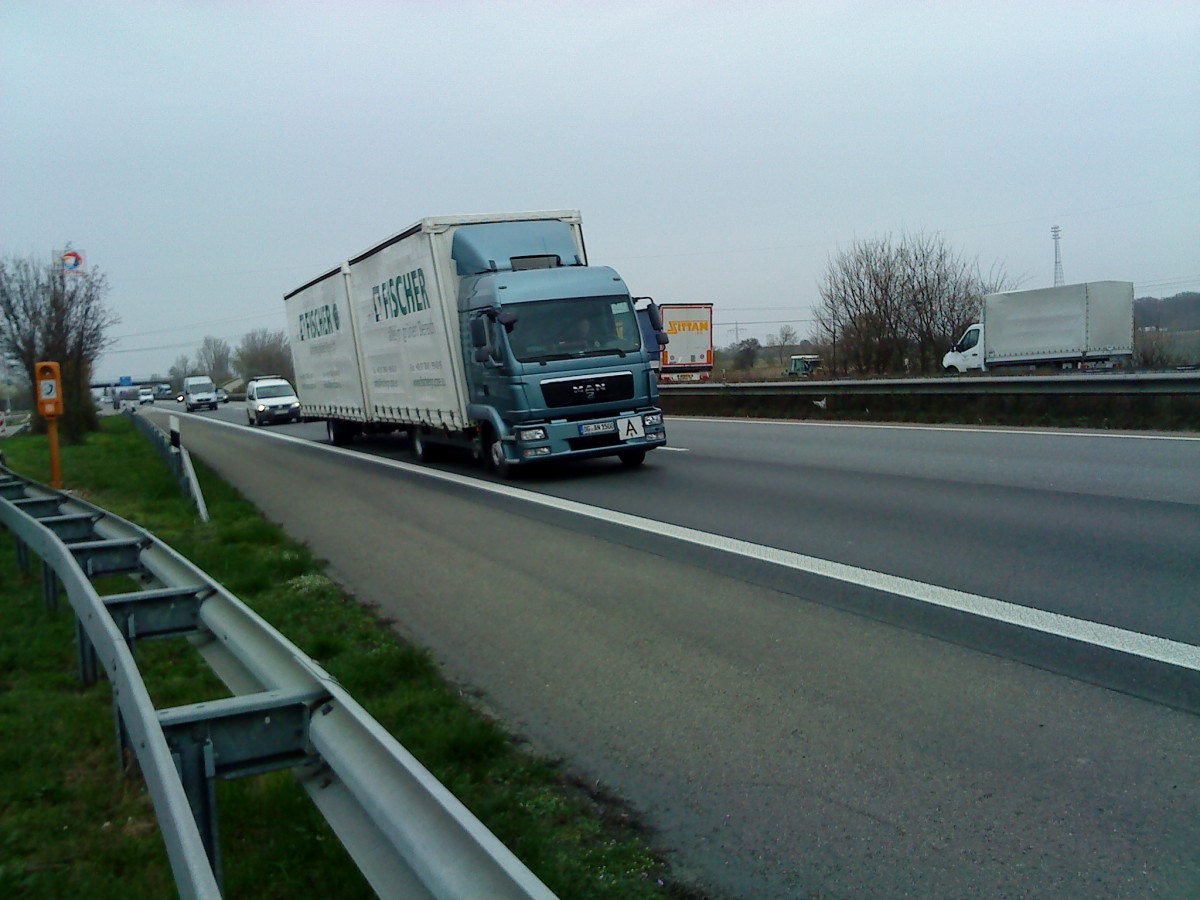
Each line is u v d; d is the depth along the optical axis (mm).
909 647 6262
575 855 3977
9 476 13656
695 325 45156
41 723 5504
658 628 7086
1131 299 36562
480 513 12859
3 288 30672
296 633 7363
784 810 4281
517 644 6973
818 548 9273
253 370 120562
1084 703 5168
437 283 16594
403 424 20578
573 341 15234
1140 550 8359
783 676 5910
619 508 12469
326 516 13492
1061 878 3604
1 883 3809
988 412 20781
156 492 15906
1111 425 18500
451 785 4574
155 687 5910
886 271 42156
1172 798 4133
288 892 3725
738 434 21453
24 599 8438
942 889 3594
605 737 5227
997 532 9406
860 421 23297
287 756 3473
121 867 3988
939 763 4602
